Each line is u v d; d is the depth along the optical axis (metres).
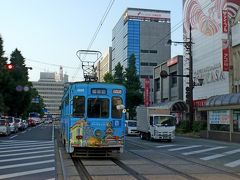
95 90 18.39
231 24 48.62
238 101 36.91
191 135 47.03
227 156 21.22
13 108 68.81
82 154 18.67
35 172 14.28
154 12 124.56
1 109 59.12
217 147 28.23
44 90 99.62
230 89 48.38
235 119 37.69
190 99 49.12
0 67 52.69
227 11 48.97
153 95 87.88
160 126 34.94
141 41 123.00
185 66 64.81
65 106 21.64
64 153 21.34
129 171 14.43
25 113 86.50
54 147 25.78
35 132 51.06
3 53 52.69
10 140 33.62
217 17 53.09
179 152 23.53
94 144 18.11
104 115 18.34
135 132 46.97
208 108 42.91
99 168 15.28
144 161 18.00
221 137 39.56
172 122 35.47
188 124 50.72
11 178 12.83
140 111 40.12
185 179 12.48
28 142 30.94
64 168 15.30
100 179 12.43
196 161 18.36
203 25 57.62
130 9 124.06
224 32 48.75
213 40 54.25
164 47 124.00
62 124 26.09
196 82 59.50
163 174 13.66
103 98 18.42
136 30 122.88
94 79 27.30
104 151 18.80
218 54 52.59
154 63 123.19
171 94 74.62
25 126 62.47
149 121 36.22
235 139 36.81
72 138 18.19
